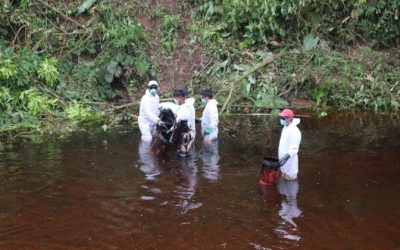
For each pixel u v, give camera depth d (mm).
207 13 13055
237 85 11758
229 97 11234
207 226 6074
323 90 11734
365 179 7461
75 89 11445
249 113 11148
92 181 7406
